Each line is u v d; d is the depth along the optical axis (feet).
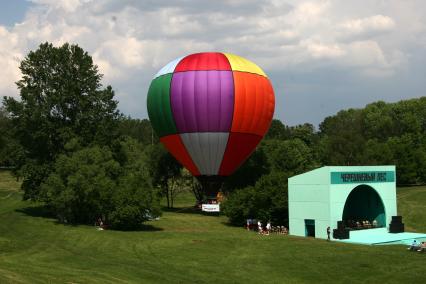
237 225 197.88
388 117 479.41
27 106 218.38
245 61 210.38
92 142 216.54
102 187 179.73
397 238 156.04
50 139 220.43
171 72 207.00
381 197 177.88
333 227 159.02
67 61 225.35
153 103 212.84
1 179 369.50
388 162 338.13
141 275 103.91
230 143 204.85
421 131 472.03
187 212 248.32
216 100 198.39
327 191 160.15
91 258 123.85
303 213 167.02
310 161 355.15
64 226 180.65
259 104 205.16
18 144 220.84
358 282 100.78
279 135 501.56
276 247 138.51
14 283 85.20
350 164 356.38
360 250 132.46
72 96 220.43
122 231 171.32
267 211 183.01
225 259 123.54
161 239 153.99
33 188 214.90
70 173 184.65
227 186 254.27
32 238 154.61
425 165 343.26
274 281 101.96
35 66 222.48
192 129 202.59
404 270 109.19
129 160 243.19
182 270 111.04
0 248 134.00
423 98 496.64
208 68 201.57
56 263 115.75
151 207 176.45
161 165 262.47
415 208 241.96
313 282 101.35
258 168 256.11
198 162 211.00
